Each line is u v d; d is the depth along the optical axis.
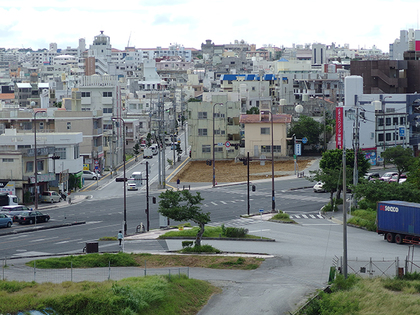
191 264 51.31
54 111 125.88
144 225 74.00
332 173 84.12
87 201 95.69
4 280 41.72
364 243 60.81
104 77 158.62
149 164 142.50
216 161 141.12
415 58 169.25
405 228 59.75
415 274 44.94
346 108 123.44
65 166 107.50
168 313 38.22
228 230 64.19
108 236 66.31
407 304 38.84
